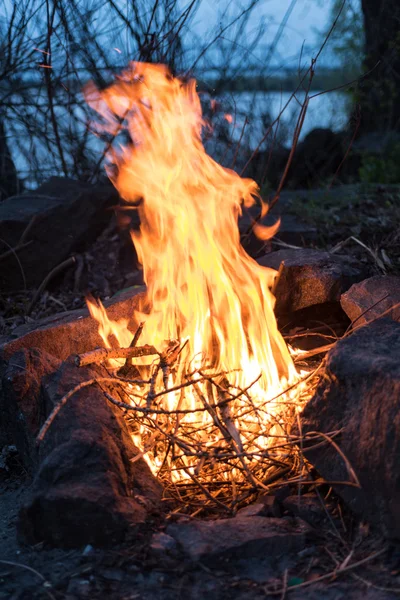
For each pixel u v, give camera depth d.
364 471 1.21
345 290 1.76
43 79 2.46
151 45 2.22
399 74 3.38
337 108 3.51
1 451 1.57
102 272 2.14
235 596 1.12
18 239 2.08
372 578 1.13
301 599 1.11
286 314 1.79
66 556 1.21
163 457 1.42
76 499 1.20
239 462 1.38
